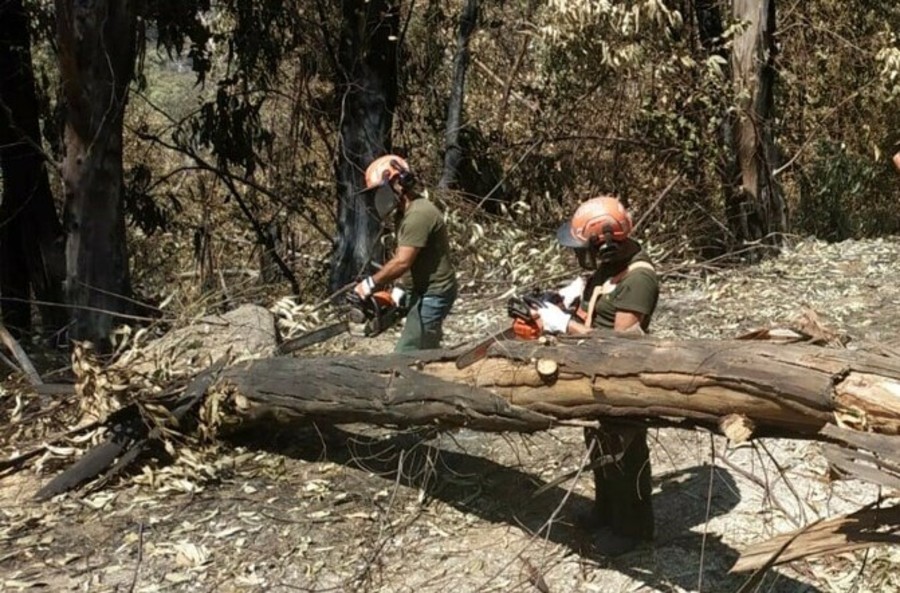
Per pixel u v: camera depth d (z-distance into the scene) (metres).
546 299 4.23
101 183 6.96
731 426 3.38
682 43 10.80
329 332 6.32
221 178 11.63
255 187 11.14
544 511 4.77
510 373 4.06
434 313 5.53
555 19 10.03
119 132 7.04
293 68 11.98
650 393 3.62
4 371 6.40
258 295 10.15
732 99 10.78
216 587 4.17
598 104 11.62
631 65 10.03
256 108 10.76
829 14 13.55
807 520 4.66
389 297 5.68
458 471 5.19
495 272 8.87
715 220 10.78
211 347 6.13
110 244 7.05
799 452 5.42
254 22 10.37
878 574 4.27
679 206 11.22
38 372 6.71
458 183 11.03
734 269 9.82
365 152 9.24
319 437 5.52
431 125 11.75
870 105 13.15
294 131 11.43
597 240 4.02
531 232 9.94
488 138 11.60
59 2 6.64
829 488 4.99
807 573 4.28
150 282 11.32
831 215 13.38
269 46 10.48
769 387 3.27
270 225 11.53
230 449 5.35
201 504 4.82
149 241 11.83
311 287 11.06
